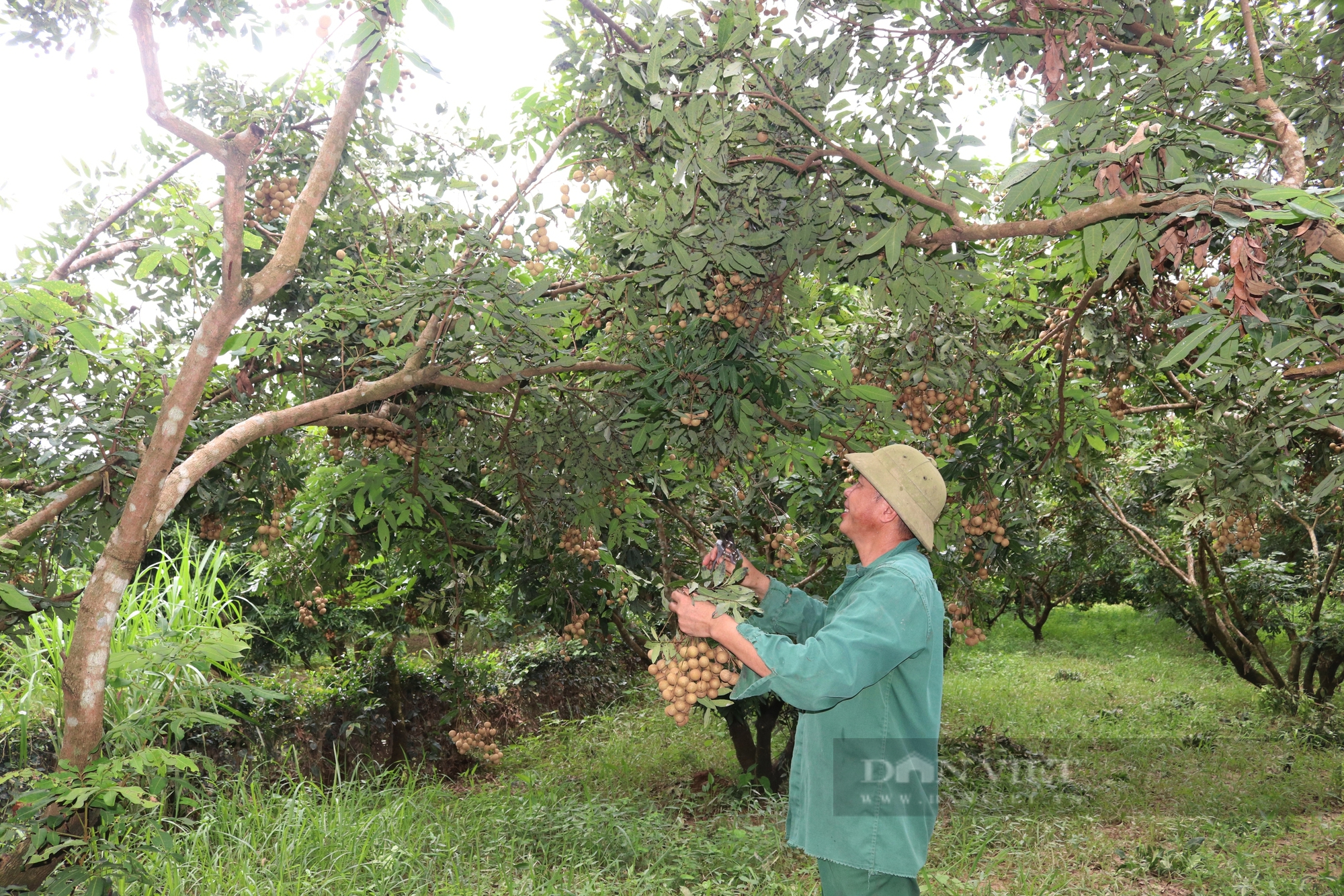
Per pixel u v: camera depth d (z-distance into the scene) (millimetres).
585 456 4414
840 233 3068
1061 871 5328
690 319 3490
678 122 2492
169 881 4102
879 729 2197
